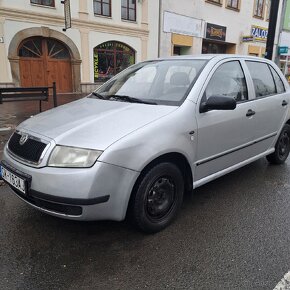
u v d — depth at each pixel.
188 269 2.61
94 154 2.61
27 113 9.62
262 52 26.50
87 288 2.39
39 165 2.71
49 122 3.12
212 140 3.50
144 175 2.88
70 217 2.66
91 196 2.59
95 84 16.06
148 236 3.09
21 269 2.59
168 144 2.95
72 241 2.99
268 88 4.60
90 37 15.40
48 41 14.57
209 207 3.70
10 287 2.39
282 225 3.31
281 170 4.97
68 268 2.61
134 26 16.91
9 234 3.09
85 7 14.91
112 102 3.54
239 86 4.02
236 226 3.28
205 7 20.44
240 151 4.03
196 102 3.32
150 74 3.97
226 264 2.67
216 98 3.26
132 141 2.73
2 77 13.40
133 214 2.92
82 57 15.37
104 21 15.69
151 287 2.40
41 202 2.73
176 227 3.25
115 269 2.60
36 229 3.18
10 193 4.00
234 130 3.79
